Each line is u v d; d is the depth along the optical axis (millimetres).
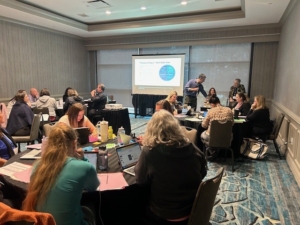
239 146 3857
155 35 7301
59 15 5906
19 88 6012
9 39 5648
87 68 8625
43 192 1138
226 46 6672
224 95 6887
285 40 4973
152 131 1391
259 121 3957
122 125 4844
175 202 1327
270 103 6336
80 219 1262
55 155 1211
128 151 1797
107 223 1700
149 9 5387
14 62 5828
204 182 1241
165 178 1309
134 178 1537
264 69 6316
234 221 2156
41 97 5113
